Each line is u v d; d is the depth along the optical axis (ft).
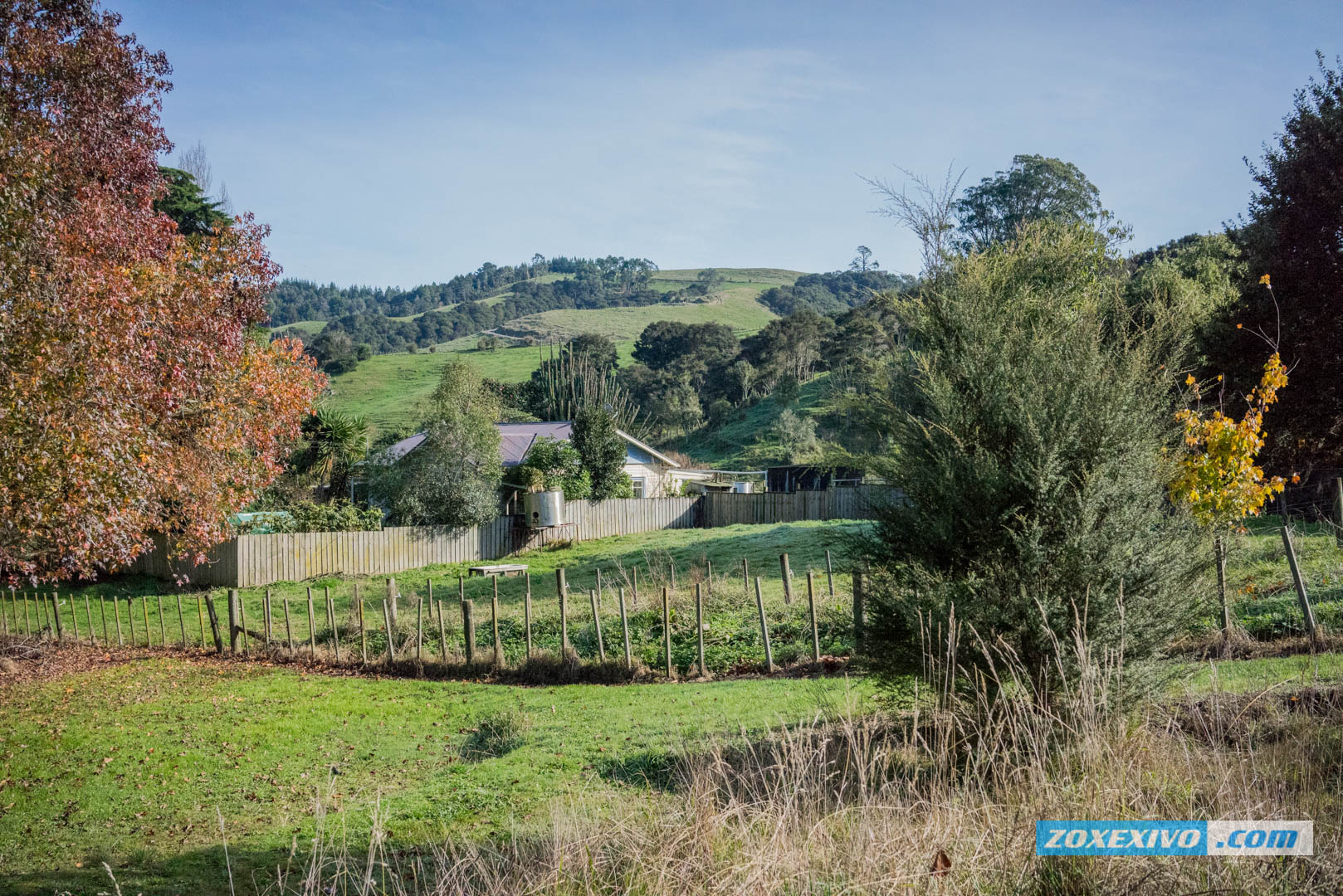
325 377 73.46
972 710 21.04
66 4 52.11
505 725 38.78
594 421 145.59
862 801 14.75
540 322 645.51
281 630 74.79
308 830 28.32
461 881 17.34
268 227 68.23
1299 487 71.26
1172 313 25.32
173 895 23.04
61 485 40.14
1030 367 24.43
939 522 23.65
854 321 252.83
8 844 29.04
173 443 53.98
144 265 51.72
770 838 13.91
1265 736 18.56
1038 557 21.77
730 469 234.58
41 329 38.47
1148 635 21.20
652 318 653.71
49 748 41.01
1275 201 75.15
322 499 125.49
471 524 115.14
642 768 29.48
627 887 14.30
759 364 328.49
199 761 38.24
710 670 49.47
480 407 126.11
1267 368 31.68
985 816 13.93
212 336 58.34
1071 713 17.52
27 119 44.42
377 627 69.00
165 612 87.20
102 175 54.65
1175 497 26.99
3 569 45.62
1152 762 15.75
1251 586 38.86
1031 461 23.09
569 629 61.26
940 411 24.80
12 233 38.06
